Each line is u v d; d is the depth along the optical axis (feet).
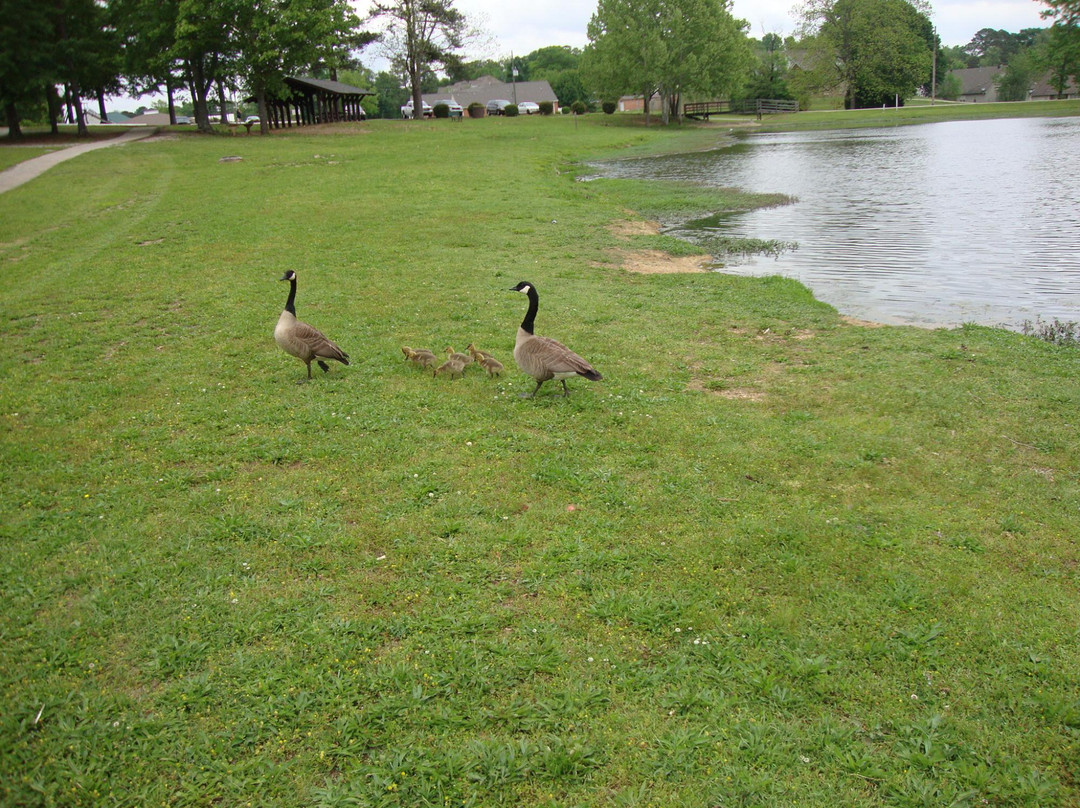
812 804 13.98
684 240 78.74
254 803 14.19
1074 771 14.75
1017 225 80.89
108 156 128.26
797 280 59.88
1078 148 152.87
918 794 14.17
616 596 19.72
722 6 255.91
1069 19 156.97
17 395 34.40
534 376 31.35
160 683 17.08
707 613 19.10
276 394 34.22
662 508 24.06
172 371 37.63
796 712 16.20
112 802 14.17
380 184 103.19
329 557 21.54
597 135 207.72
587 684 16.90
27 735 15.61
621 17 251.80
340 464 27.25
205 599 19.70
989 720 15.89
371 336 42.75
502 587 20.11
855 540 22.30
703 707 16.22
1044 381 34.40
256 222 78.54
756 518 23.43
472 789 14.38
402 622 18.78
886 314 50.55
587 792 14.34
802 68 335.26
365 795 14.25
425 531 22.77
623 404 32.68
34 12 156.15
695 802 13.99
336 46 202.59
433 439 29.22
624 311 48.44
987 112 274.57
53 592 20.13
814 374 36.70
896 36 306.96
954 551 21.75
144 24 160.04
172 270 59.67
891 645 18.01
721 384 35.50
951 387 33.99
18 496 25.20
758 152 177.88
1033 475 26.11
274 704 16.31
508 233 75.61
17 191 95.61
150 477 26.48
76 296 52.31
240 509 24.20
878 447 28.22
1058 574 20.67
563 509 24.03
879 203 99.81
